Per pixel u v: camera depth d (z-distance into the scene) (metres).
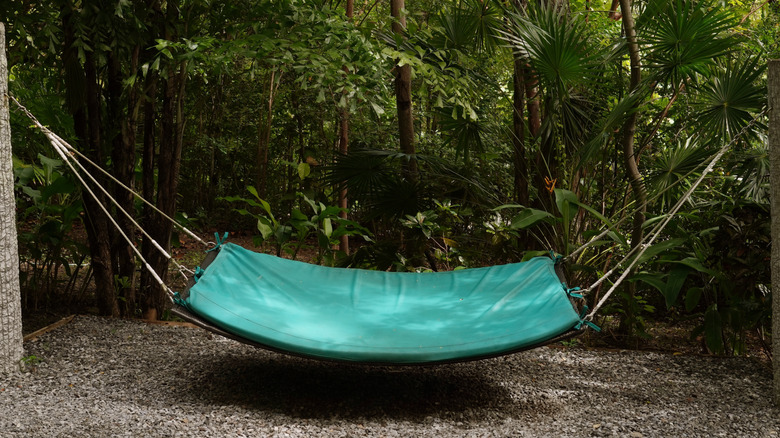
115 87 5.00
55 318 5.16
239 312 3.46
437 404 3.49
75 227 9.74
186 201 10.77
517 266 4.20
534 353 4.46
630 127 4.88
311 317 3.61
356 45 4.62
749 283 4.33
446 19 5.77
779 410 3.43
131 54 4.80
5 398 3.25
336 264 5.62
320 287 4.04
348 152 5.86
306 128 10.26
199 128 10.06
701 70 4.68
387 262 5.41
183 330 4.74
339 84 4.47
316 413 3.30
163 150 5.09
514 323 3.41
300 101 9.24
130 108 4.98
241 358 4.17
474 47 5.82
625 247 5.07
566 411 3.40
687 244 4.83
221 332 3.32
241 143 10.65
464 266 5.64
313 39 4.66
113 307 5.19
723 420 3.27
